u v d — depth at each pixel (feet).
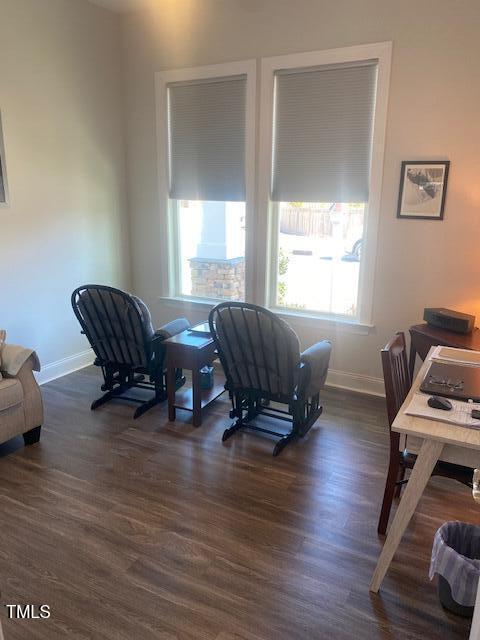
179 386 11.76
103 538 7.11
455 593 5.69
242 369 9.53
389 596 6.15
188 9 12.75
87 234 13.87
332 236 12.53
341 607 5.97
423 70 10.43
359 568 6.59
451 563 5.62
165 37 13.29
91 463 9.07
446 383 6.15
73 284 13.62
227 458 9.29
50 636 5.54
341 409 11.53
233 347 9.28
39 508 7.76
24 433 9.53
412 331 10.47
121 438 10.00
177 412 11.23
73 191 13.23
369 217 11.66
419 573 6.52
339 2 10.91
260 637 5.56
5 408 8.82
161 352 10.90
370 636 5.59
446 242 11.00
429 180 10.83
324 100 11.60
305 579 6.40
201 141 13.50
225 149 13.20
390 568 6.59
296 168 12.34
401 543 7.07
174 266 15.11
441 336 9.89
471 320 10.06
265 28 11.88
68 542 7.02
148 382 12.05
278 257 13.39
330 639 5.55
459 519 7.61
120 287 15.34
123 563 6.63
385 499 7.10
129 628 5.65
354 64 11.07
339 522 7.52
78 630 5.62
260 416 11.05
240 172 13.14
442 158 10.66
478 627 3.89
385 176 11.29
